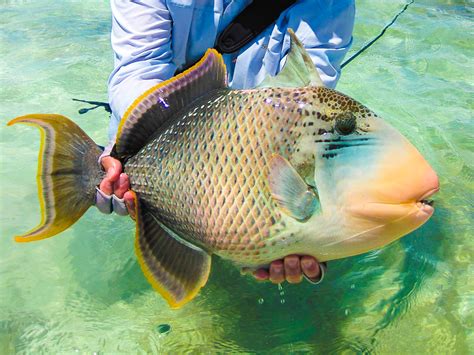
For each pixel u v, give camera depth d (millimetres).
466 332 635
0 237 779
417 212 487
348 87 1234
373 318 662
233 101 517
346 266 753
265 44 764
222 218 518
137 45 711
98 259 753
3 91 1162
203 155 521
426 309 673
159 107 550
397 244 792
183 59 781
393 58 1388
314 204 491
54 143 564
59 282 711
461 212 857
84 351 610
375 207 486
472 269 744
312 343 626
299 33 743
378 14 1656
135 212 566
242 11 764
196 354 611
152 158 552
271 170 490
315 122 492
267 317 666
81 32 1491
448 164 973
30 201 859
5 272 722
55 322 649
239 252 533
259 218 504
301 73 517
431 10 1707
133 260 752
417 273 736
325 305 684
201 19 743
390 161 485
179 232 562
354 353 610
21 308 667
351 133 490
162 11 724
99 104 921
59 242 781
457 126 1092
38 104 1117
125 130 558
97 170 585
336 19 750
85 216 838
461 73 1322
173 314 667
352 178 489
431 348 613
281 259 542
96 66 1293
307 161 492
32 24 1535
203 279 551
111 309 672
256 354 614
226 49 768
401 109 1148
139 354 609
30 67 1276
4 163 942
